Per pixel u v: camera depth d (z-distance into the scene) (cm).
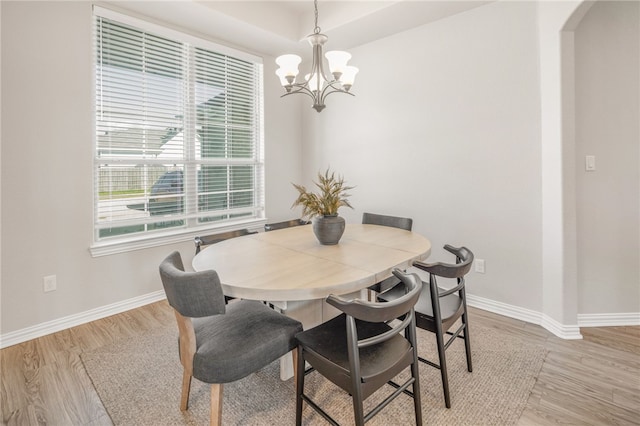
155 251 302
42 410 165
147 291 298
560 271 234
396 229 261
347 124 369
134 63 282
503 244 269
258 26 307
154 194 304
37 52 229
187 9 273
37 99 231
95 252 263
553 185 238
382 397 175
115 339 236
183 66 315
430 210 308
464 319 191
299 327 159
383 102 335
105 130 270
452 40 285
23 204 229
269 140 389
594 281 248
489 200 274
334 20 309
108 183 276
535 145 249
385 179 339
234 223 360
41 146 235
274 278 151
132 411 164
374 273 157
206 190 342
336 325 158
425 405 167
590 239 246
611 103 239
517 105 255
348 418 159
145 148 294
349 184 371
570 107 228
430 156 305
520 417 158
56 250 245
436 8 273
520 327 249
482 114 273
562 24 222
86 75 253
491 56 266
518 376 189
